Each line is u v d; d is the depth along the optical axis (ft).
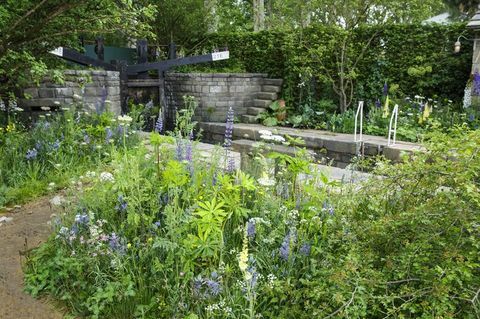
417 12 29.43
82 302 8.06
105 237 8.37
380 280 6.66
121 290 7.75
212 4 39.58
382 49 28.78
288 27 33.42
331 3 29.37
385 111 24.34
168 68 31.35
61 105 22.66
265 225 8.72
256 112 31.76
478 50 24.99
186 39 38.19
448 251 6.37
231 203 8.24
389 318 6.51
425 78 27.45
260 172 10.96
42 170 15.19
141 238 8.64
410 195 8.02
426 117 23.56
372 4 28.60
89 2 17.19
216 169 9.94
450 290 6.11
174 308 7.29
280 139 11.21
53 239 9.62
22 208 13.17
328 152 22.91
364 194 8.86
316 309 6.46
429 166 7.30
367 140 22.63
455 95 26.94
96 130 17.48
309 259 8.00
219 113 31.35
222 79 31.12
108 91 24.77
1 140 16.57
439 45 26.94
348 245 7.70
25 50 18.47
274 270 7.83
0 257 9.93
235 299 7.32
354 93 29.94
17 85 20.36
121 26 18.12
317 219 8.60
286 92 31.68
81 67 27.25
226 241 8.47
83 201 9.78
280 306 7.35
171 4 35.32
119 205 9.37
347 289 6.63
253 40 34.19
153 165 10.07
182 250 7.79
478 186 7.13
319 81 30.81
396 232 7.37
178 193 9.11
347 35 28.71
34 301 8.35
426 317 5.89
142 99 30.58
